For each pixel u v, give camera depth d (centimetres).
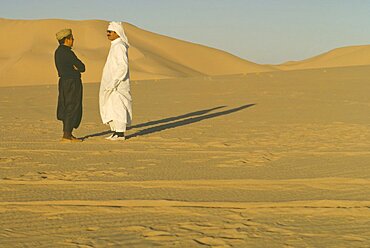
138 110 2209
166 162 990
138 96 2956
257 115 1927
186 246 515
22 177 850
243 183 800
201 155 1066
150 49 13012
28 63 9644
